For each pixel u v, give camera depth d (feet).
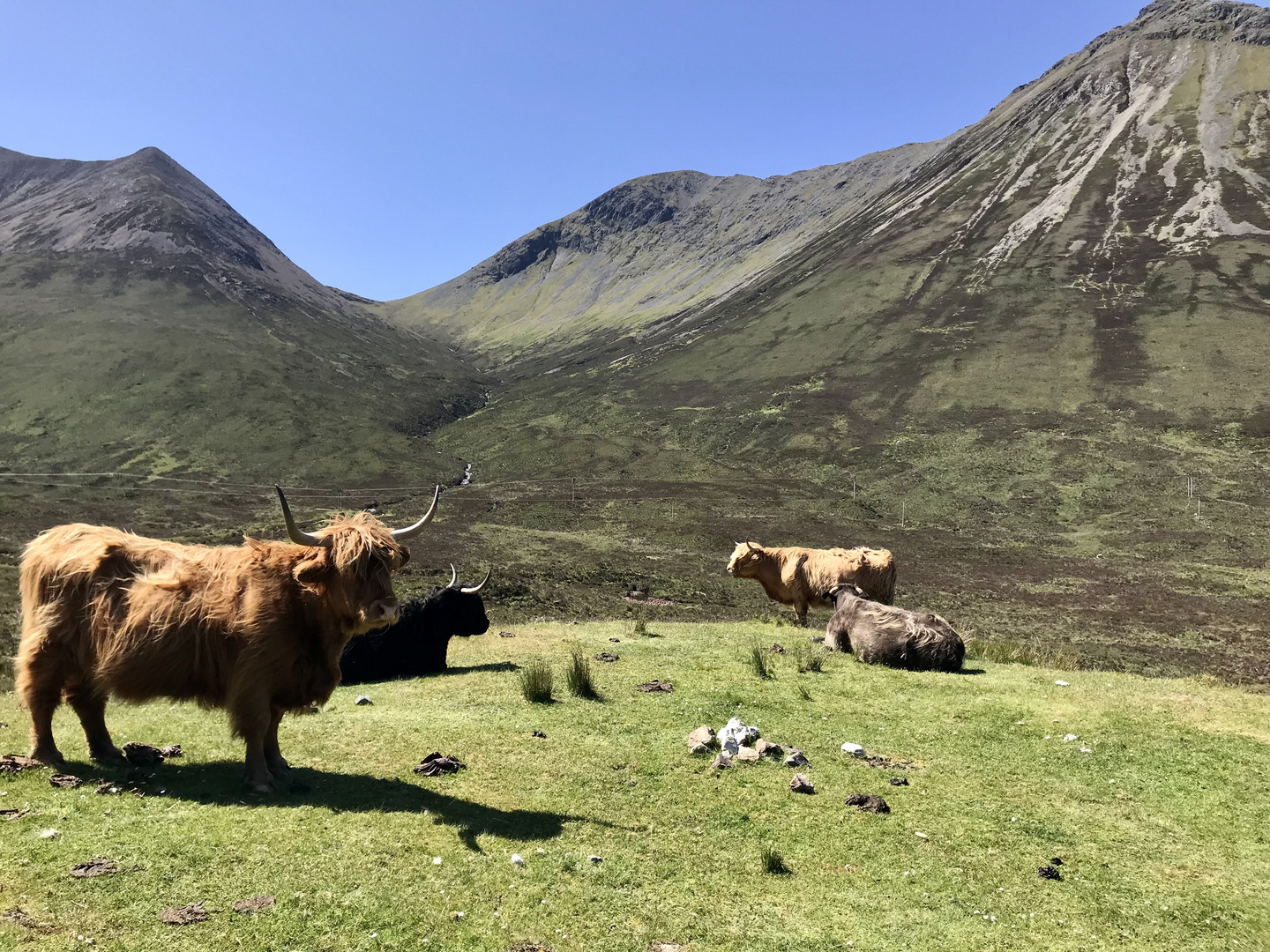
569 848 18.13
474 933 14.34
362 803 19.66
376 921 14.34
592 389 391.24
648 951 14.43
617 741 26.30
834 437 268.62
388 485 253.65
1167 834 20.74
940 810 21.71
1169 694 34.32
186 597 20.04
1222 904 17.39
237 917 14.01
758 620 59.72
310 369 415.44
